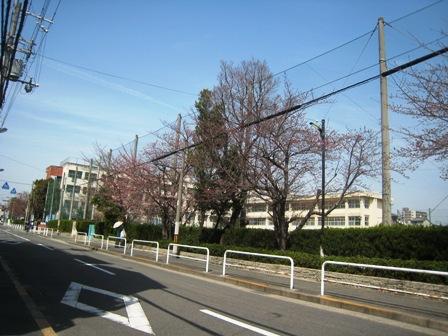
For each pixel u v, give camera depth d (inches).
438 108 492.4
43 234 2096.5
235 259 804.0
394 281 514.9
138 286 486.3
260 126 830.5
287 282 585.3
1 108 777.6
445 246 572.4
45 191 3673.7
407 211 2395.4
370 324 347.9
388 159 641.0
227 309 374.0
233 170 959.0
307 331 305.7
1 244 1107.9
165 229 1269.7
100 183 1748.3
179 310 354.9
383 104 631.2
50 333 265.4
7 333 263.9
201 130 1023.6
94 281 509.4
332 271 609.0
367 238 679.1
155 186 1232.8
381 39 638.5
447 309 405.1
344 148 820.0
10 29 506.6
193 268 722.2
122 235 1343.5
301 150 832.3
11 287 438.3
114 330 279.1
